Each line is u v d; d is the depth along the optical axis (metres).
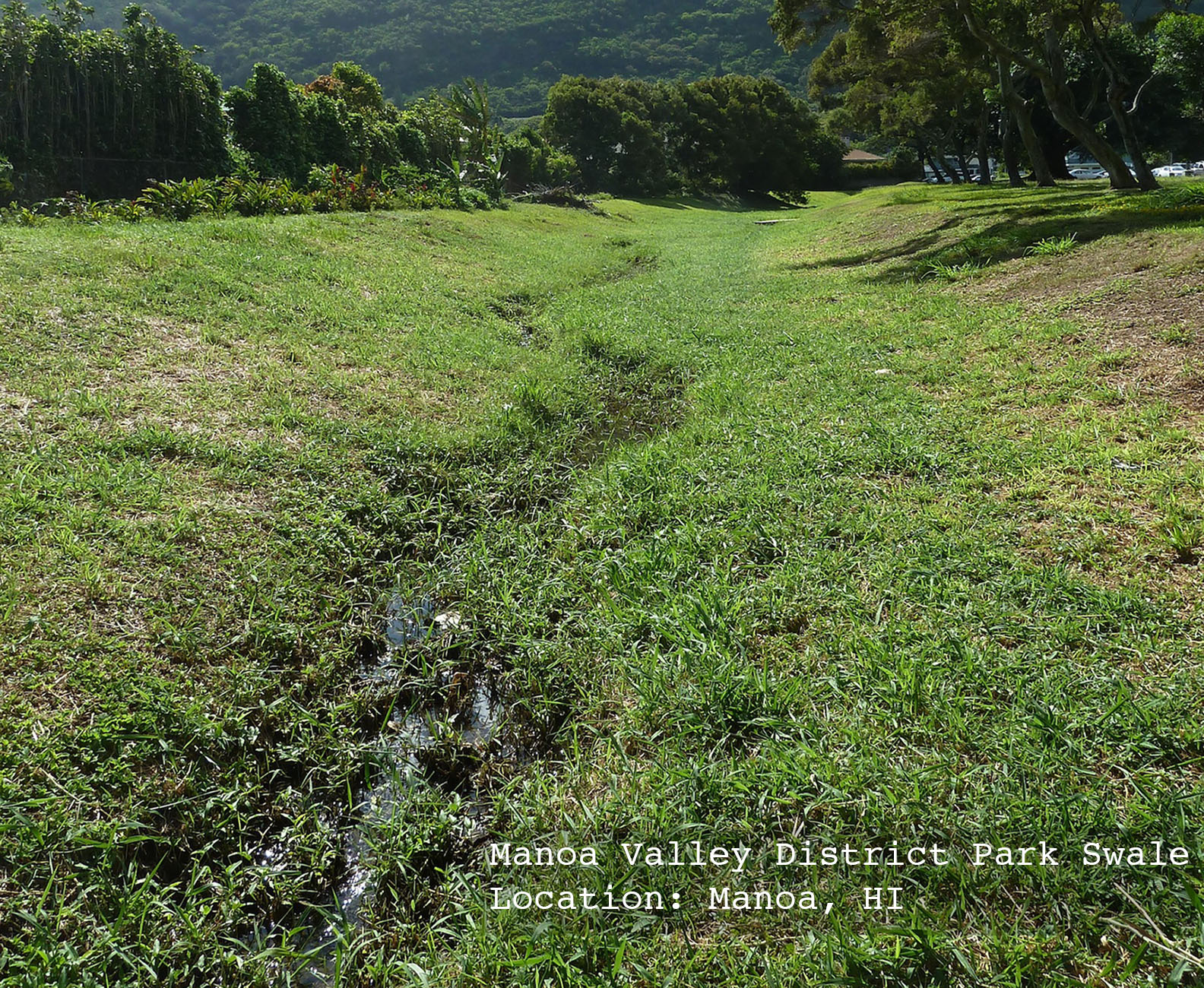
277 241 12.11
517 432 6.66
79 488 4.53
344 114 30.95
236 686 3.48
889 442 5.57
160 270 9.08
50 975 2.29
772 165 59.34
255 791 3.12
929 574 3.93
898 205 24.59
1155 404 5.61
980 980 2.19
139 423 5.49
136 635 3.57
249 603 4.00
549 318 10.91
